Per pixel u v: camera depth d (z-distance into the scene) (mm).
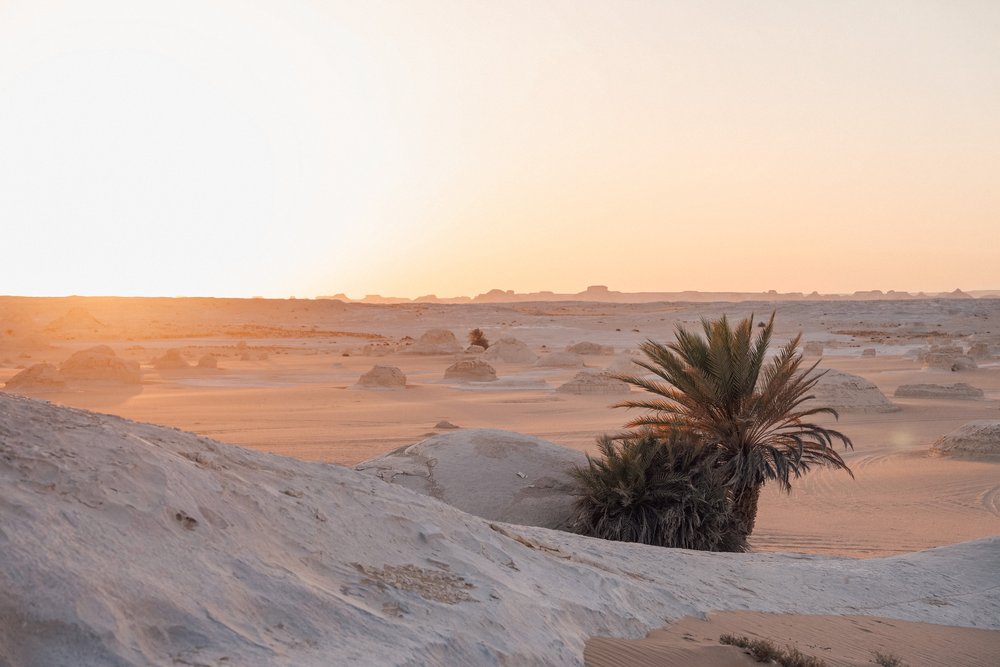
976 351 83250
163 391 54250
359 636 5137
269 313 184250
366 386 57375
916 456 32000
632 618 7660
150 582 4719
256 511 6090
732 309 190750
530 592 7051
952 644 9141
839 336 129750
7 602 4113
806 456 18312
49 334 121562
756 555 13578
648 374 63750
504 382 62219
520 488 19141
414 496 8352
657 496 16703
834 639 8531
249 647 4609
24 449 5285
